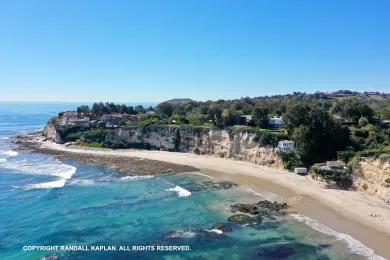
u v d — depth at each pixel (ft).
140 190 223.51
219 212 179.42
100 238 149.18
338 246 138.92
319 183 227.20
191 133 365.61
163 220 169.37
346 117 342.03
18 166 303.89
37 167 299.38
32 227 161.58
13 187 230.27
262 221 165.17
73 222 167.63
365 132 285.43
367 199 194.49
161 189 225.15
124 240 147.02
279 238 146.61
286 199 197.88
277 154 281.95
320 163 249.14
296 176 247.09
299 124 288.92
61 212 181.57
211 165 295.89
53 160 333.21
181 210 183.42
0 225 163.63
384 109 383.65
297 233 151.33
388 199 188.65
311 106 306.35
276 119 353.10
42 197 207.62
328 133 274.36
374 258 129.08
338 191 209.67
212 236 149.48
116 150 381.40
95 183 242.58
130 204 194.29
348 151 249.96
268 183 233.35
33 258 130.00
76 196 210.38
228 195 209.46
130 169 286.25
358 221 163.63
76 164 312.50
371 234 149.79
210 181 244.42
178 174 268.21
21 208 187.83
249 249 137.28
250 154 307.17
